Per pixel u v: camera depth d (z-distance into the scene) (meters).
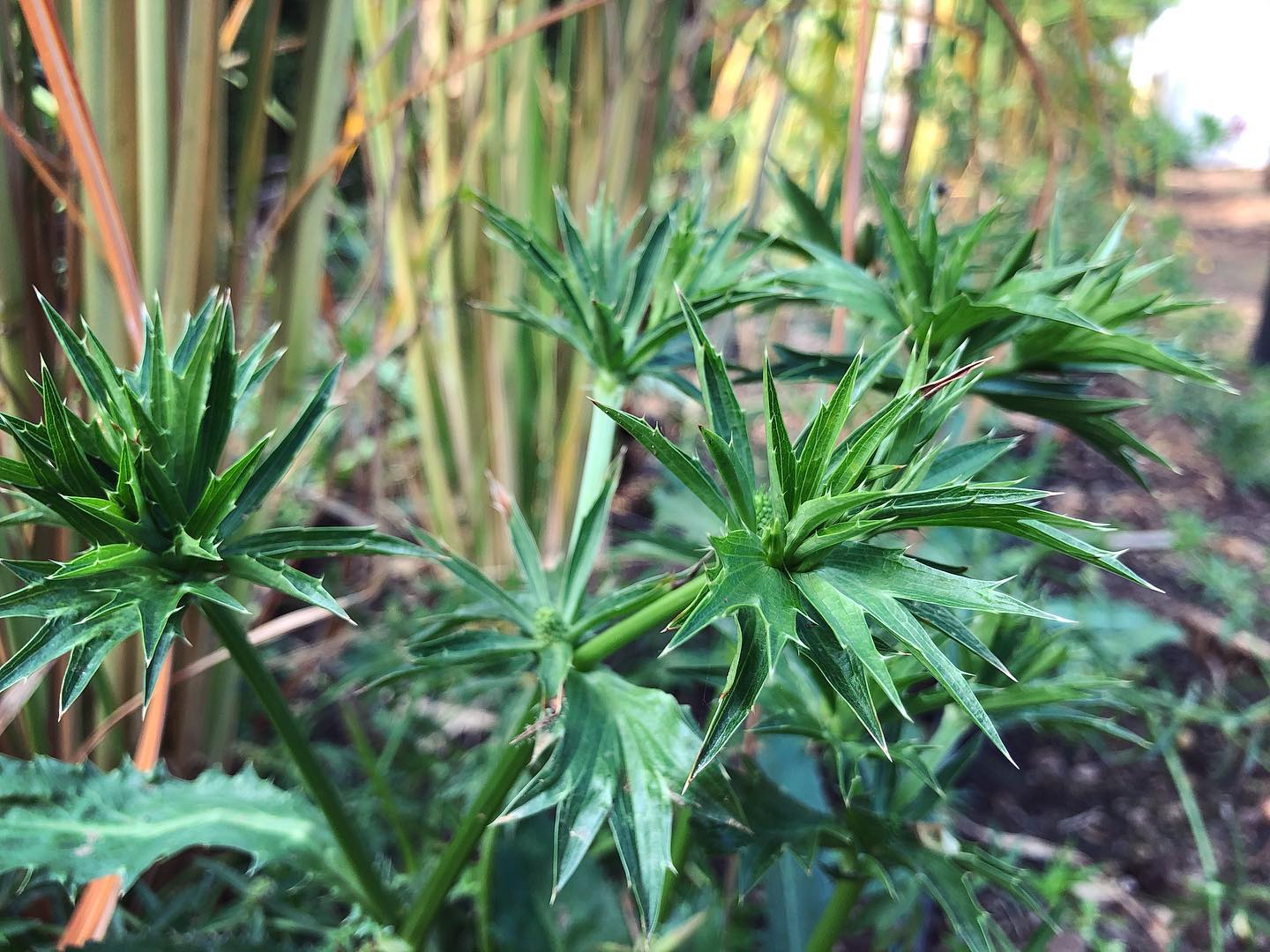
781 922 0.30
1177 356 0.18
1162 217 0.63
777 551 0.13
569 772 0.16
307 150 0.29
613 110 0.38
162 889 0.30
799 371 0.20
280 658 0.38
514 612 0.18
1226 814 0.40
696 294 0.19
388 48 0.31
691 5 0.52
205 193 0.26
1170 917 0.35
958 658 0.22
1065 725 0.22
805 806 0.21
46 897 0.27
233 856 0.31
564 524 0.43
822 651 0.13
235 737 0.34
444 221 0.38
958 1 0.60
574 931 0.26
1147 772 0.42
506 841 0.28
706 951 0.26
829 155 0.51
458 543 0.43
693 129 0.51
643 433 0.13
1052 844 0.38
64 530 0.26
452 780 0.34
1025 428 0.61
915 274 0.20
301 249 0.30
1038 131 0.79
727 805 0.16
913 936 0.29
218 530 0.16
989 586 0.12
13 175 0.24
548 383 0.42
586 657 0.17
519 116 0.38
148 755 0.24
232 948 0.22
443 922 0.26
